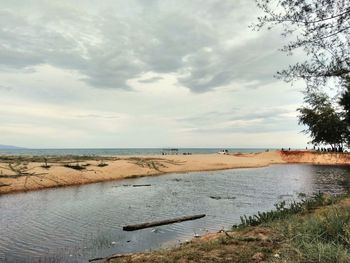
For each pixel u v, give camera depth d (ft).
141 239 37.55
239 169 163.53
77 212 53.72
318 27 27.04
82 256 31.37
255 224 36.40
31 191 77.56
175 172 139.85
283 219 33.42
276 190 82.94
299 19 27.37
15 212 53.47
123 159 161.68
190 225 44.57
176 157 212.43
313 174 133.08
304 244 19.69
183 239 37.37
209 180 108.17
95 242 36.29
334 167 182.39
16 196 70.18
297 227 25.76
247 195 74.54
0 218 48.88
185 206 59.98
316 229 23.63
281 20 27.99
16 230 41.78
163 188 86.53
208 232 40.50
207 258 23.18
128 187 87.81
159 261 23.88
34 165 102.01
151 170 133.69
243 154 288.30
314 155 240.32
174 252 26.22
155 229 42.16
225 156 243.60
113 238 38.04
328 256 17.63
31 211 54.34
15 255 31.89
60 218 49.11
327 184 96.02
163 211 55.16
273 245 24.97
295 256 19.29
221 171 149.89
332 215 26.12
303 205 42.88
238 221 47.14
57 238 38.09
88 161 135.33
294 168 173.06
